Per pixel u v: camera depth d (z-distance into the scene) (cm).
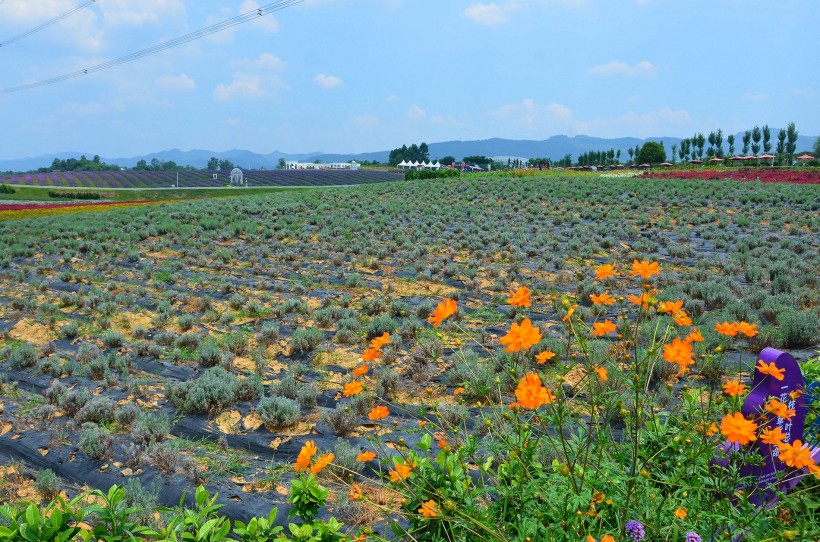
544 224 2325
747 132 8456
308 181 11981
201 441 658
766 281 1273
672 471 317
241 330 1099
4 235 2291
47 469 577
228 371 884
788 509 288
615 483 284
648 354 317
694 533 248
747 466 318
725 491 294
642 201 3011
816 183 3950
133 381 818
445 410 632
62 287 1475
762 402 329
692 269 1459
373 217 2739
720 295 1059
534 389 271
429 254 1775
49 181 11488
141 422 672
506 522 288
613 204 2923
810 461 264
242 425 696
